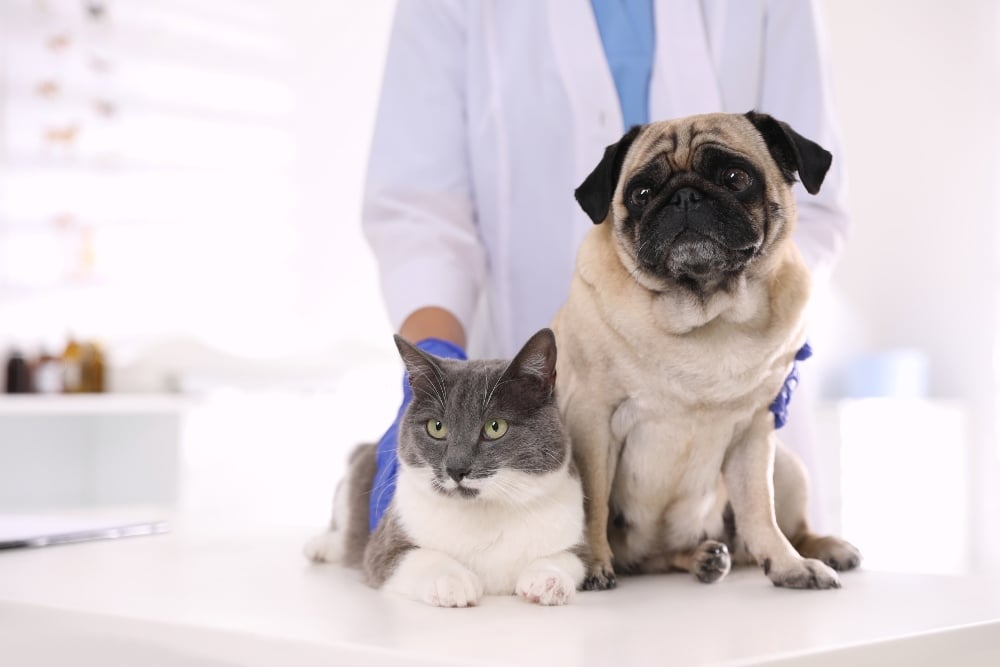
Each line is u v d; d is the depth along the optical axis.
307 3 4.76
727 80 1.84
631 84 1.86
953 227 5.84
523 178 1.89
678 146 1.33
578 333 1.36
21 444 4.11
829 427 4.74
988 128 5.76
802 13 1.85
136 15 4.47
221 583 1.31
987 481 5.60
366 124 4.89
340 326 4.80
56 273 4.33
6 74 4.25
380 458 1.52
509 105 1.89
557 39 1.84
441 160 1.94
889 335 5.96
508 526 1.29
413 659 0.85
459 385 1.34
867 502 4.85
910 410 5.08
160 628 1.04
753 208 1.31
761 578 1.38
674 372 1.30
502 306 1.94
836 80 5.73
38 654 1.15
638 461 1.39
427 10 1.98
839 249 1.83
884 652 0.92
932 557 5.12
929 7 5.94
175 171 4.53
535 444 1.30
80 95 4.38
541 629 0.99
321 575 1.39
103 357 4.26
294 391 4.20
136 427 4.01
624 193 1.35
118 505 4.07
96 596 1.19
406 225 1.88
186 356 4.51
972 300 5.76
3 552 1.58
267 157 4.68
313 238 4.76
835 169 1.83
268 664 0.95
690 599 1.19
